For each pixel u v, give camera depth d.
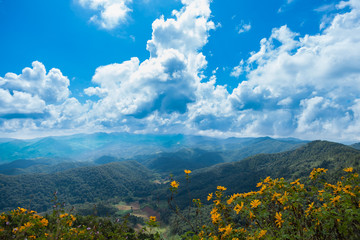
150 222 5.34
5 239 5.10
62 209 5.47
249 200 5.07
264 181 5.47
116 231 6.49
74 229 6.37
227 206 5.19
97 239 6.36
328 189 4.92
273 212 4.90
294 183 5.11
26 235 5.40
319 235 4.39
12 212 5.66
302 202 4.63
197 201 5.52
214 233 4.90
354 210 4.11
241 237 4.52
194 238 4.72
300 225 4.42
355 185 4.66
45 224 5.46
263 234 4.41
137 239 5.80
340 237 4.18
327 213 4.21
